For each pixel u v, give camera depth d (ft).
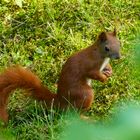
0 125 20.52
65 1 30.14
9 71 20.44
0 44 27.04
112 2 31.17
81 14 29.73
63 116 21.02
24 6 29.63
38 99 21.54
